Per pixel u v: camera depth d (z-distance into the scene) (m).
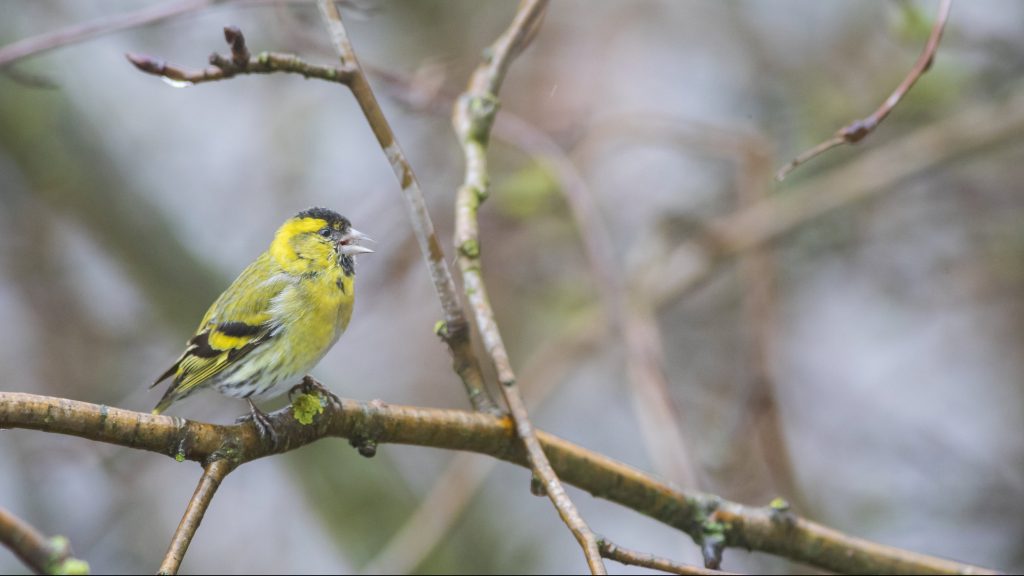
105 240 13.14
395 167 6.38
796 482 10.93
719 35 14.09
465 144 7.68
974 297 13.35
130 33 13.30
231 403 12.12
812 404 13.68
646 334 9.69
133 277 13.19
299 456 13.30
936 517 12.53
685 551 13.03
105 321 13.45
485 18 14.13
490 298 13.89
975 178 13.25
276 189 14.06
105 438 5.19
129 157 13.60
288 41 10.31
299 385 6.06
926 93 11.77
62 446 11.80
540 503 14.05
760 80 13.70
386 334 14.83
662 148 14.09
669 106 13.87
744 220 11.57
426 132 13.37
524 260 13.03
